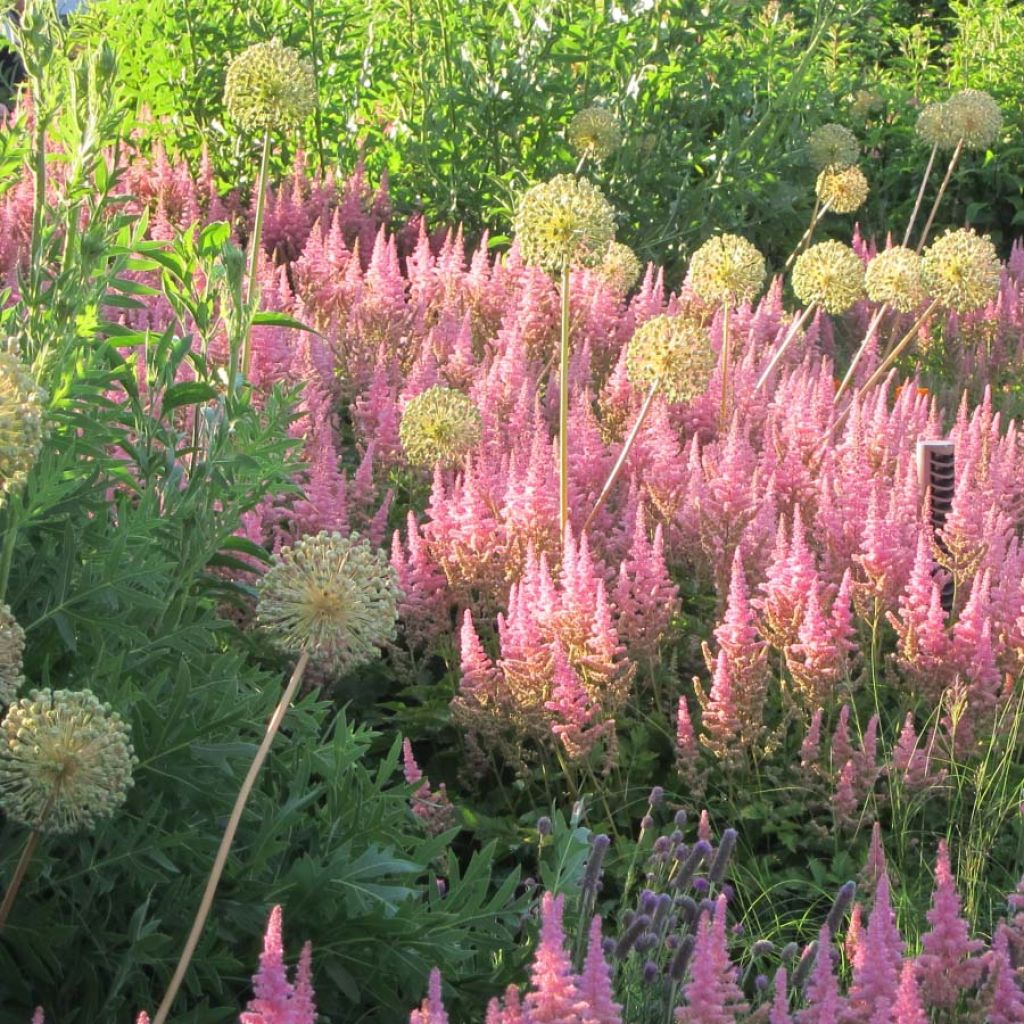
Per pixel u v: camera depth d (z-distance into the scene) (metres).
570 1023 1.94
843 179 8.25
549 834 3.30
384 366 6.30
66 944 2.54
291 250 8.31
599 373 6.77
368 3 9.68
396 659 4.42
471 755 4.06
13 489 2.16
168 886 2.69
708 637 4.50
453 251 7.25
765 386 6.18
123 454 4.05
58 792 2.12
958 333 7.47
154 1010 2.62
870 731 3.82
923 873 3.76
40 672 2.88
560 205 4.39
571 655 4.00
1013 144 10.64
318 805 3.29
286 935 2.72
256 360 5.52
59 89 3.22
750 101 8.99
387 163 9.12
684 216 8.80
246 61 4.91
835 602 4.06
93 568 2.80
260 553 3.34
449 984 2.84
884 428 5.36
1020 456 5.27
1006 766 3.89
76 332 3.08
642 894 2.94
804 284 6.00
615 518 5.05
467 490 4.47
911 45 12.44
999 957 2.46
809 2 9.39
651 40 8.59
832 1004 2.12
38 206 3.17
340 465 5.55
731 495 4.61
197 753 2.67
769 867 3.88
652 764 4.12
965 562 4.46
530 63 8.57
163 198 8.08
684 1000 2.75
